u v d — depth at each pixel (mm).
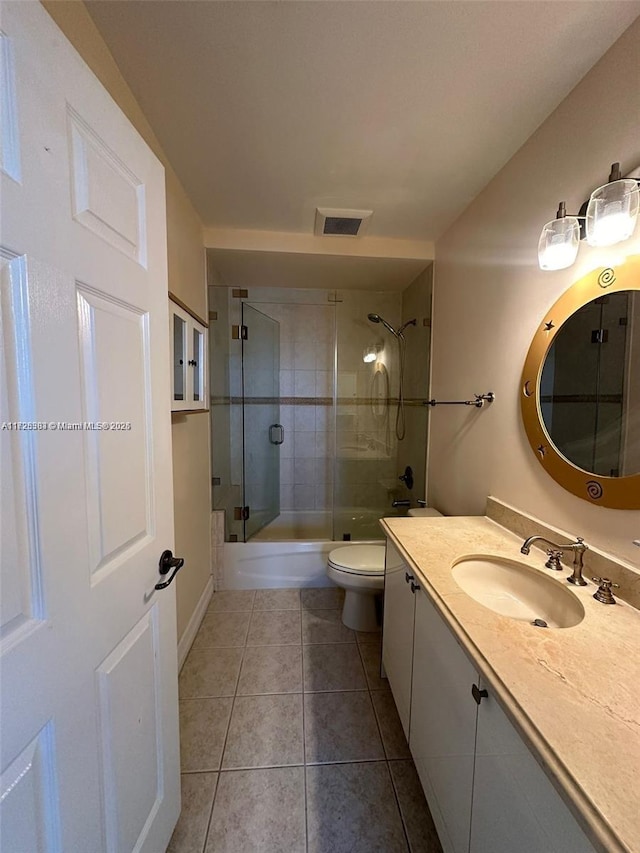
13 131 485
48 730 552
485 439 1587
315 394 3336
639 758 511
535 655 716
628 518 902
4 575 479
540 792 560
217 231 2049
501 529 1430
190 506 1868
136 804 809
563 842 505
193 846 1013
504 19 870
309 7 854
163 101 1141
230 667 1714
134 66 1017
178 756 1030
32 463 520
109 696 705
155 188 887
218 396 2471
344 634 1968
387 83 1062
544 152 1210
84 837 635
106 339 693
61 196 570
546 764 510
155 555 892
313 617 2133
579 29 888
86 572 635
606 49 935
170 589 981
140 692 827
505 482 1436
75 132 604
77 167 610
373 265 2295
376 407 3066
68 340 588
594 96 992
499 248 1484
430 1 834
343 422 3064
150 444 869
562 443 1118
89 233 641
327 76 1041
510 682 646
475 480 1684
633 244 894
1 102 469
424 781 1059
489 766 709
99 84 664
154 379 886
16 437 498
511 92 1089
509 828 640
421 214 1843
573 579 985
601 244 906
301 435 3357
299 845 1017
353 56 975
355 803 1127
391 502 3029
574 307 1073
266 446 3139
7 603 483
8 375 486
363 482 3072
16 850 499
